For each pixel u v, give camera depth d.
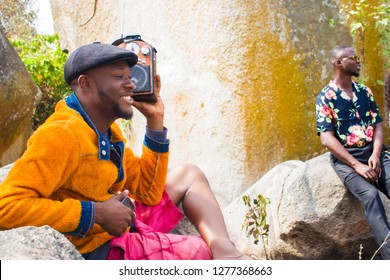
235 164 8.99
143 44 5.24
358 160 7.30
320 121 7.39
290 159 8.95
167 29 9.95
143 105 5.14
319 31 9.14
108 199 4.32
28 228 3.80
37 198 4.08
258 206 7.07
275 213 7.32
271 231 7.39
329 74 9.18
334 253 7.16
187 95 9.59
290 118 8.98
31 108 9.57
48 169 4.09
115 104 4.41
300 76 9.04
